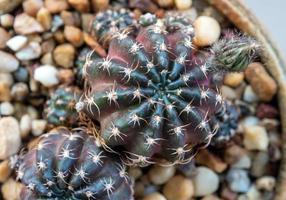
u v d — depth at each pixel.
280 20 0.34
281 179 0.29
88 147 0.23
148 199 0.28
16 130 0.28
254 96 0.29
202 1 0.29
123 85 0.22
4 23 0.28
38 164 0.23
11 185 0.28
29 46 0.28
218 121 0.27
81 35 0.29
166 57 0.23
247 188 0.29
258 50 0.24
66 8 0.29
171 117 0.22
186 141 0.23
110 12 0.28
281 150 0.29
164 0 0.29
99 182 0.23
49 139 0.24
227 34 0.27
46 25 0.28
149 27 0.24
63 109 0.27
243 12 0.28
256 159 0.29
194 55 0.24
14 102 0.29
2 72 0.28
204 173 0.29
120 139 0.22
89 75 0.23
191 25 0.27
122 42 0.23
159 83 0.22
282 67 0.29
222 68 0.24
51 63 0.29
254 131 0.29
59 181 0.23
